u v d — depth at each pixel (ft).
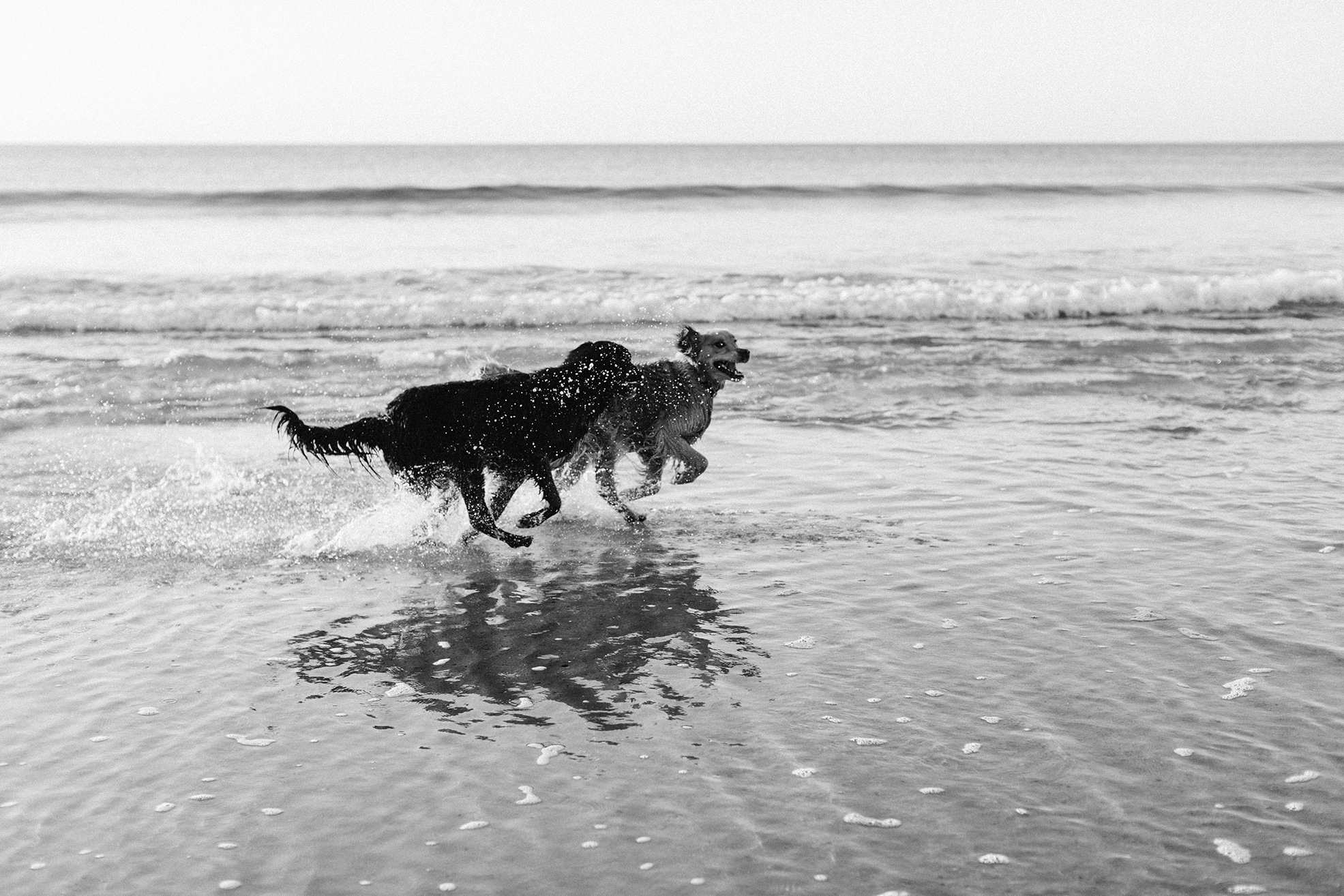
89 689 19.24
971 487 31.01
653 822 15.03
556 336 53.36
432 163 298.97
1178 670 19.47
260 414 38.81
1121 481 31.40
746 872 13.88
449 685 19.51
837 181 187.62
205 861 14.24
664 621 22.29
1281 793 15.47
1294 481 31.17
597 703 18.72
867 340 52.65
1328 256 81.20
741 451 35.01
